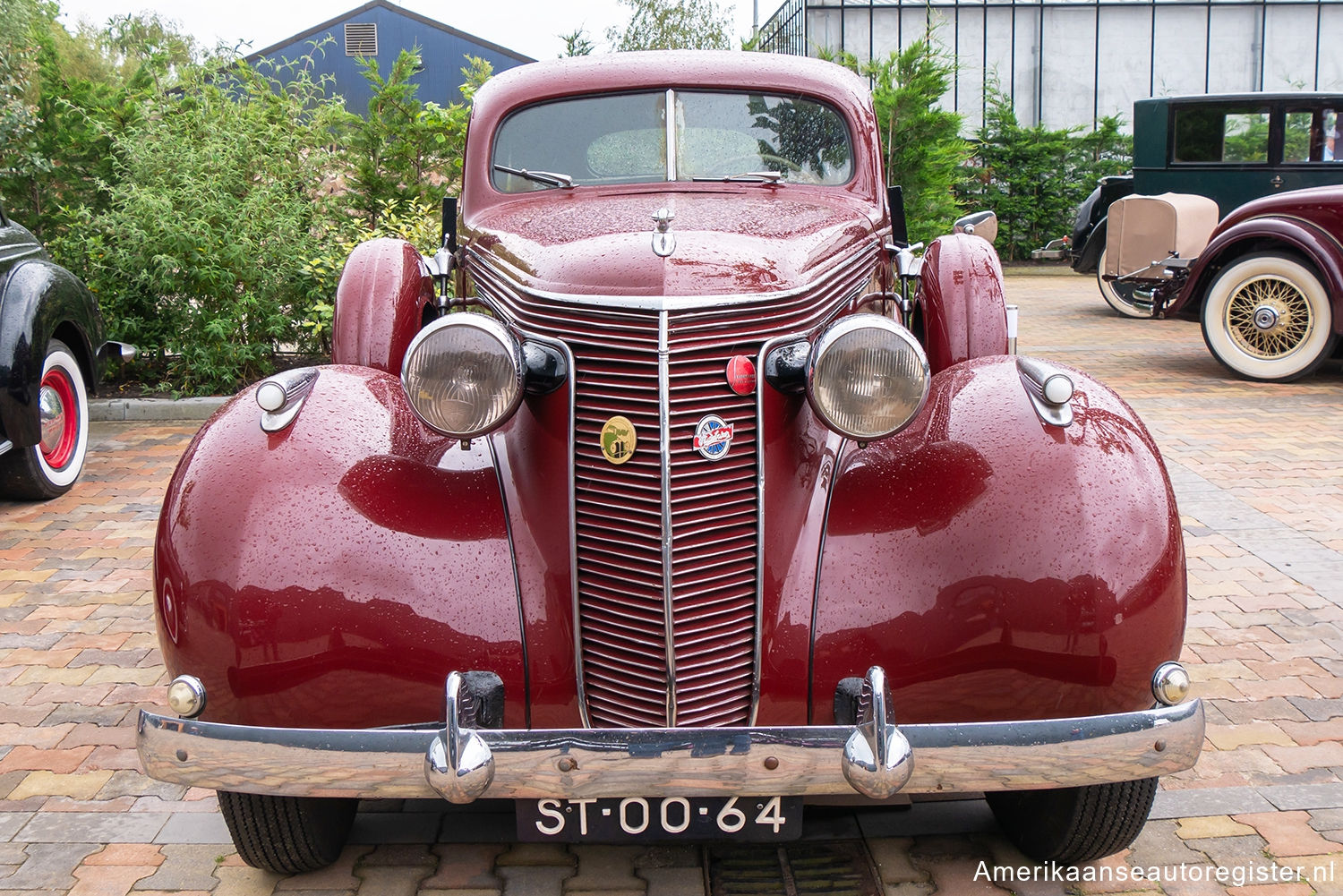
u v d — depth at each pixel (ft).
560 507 7.86
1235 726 11.27
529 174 11.82
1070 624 7.20
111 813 9.96
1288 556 15.90
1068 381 7.85
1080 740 6.87
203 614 7.25
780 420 7.88
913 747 6.81
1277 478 19.63
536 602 7.77
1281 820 9.66
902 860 9.13
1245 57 71.72
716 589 7.56
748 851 9.32
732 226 9.14
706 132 11.96
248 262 24.86
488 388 7.20
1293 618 13.84
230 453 7.80
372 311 11.14
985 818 9.75
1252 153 39.93
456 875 9.02
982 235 13.71
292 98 27.53
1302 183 39.47
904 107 41.68
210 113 26.30
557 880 8.94
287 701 7.37
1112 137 65.62
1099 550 7.27
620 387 7.53
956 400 8.39
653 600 7.48
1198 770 10.46
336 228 27.17
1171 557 7.42
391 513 7.79
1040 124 65.46
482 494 8.16
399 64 30.30
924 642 7.52
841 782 6.84
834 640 7.61
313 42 29.96
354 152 29.76
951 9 70.08
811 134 12.03
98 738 11.25
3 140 29.22
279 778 6.97
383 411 8.53
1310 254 26.45
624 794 6.87
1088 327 38.40
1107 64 71.72
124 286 25.49
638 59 12.43
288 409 8.11
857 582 7.72
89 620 14.10
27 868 9.12
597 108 12.13
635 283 7.70
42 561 16.12
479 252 10.57
